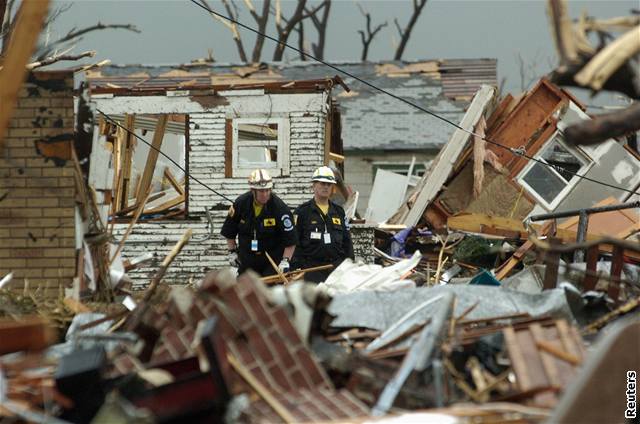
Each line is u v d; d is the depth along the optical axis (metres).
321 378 14.25
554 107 60.06
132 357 14.92
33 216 27.25
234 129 53.00
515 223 49.72
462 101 100.75
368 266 25.89
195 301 15.09
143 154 65.62
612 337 12.03
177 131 58.00
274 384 13.99
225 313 14.57
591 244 16.23
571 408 11.82
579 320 19.36
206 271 51.69
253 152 64.56
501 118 61.03
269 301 14.94
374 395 14.86
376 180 76.12
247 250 35.25
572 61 13.94
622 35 13.81
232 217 35.31
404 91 101.69
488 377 15.08
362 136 97.00
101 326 20.00
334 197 57.94
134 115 53.09
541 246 16.73
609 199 45.12
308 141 53.00
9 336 15.30
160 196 56.50
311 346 15.58
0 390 13.80
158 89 52.84
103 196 28.02
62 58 27.95
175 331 15.05
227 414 13.06
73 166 27.34
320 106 52.84
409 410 14.45
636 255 35.00
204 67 98.44
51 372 14.92
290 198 53.03
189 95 53.00
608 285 21.23
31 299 23.20
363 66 104.00
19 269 27.19
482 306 18.72
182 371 14.43
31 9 15.92
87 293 27.06
